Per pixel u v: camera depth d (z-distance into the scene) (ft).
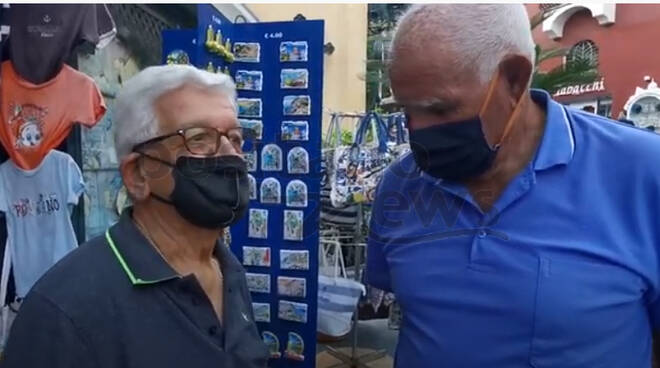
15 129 8.43
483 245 3.66
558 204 3.54
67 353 3.05
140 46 13.41
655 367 3.83
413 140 3.62
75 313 3.12
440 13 3.31
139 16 13.37
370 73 14.46
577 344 3.40
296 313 10.53
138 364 3.22
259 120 10.17
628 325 3.42
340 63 32.50
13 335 3.17
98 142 11.61
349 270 13.85
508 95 3.42
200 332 3.51
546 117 3.75
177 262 3.69
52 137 8.42
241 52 9.99
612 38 27.96
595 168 3.56
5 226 9.02
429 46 3.30
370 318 13.37
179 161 3.47
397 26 3.59
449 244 3.83
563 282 3.41
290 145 10.14
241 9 17.92
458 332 3.70
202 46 8.75
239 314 3.93
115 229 3.62
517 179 3.64
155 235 3.65
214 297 3.94
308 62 9.85
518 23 3.37
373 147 11.04
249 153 9.96
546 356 3.45
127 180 3.62
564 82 13.02
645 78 26.61
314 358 10.55
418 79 3.37
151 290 3.40
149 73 3.55
